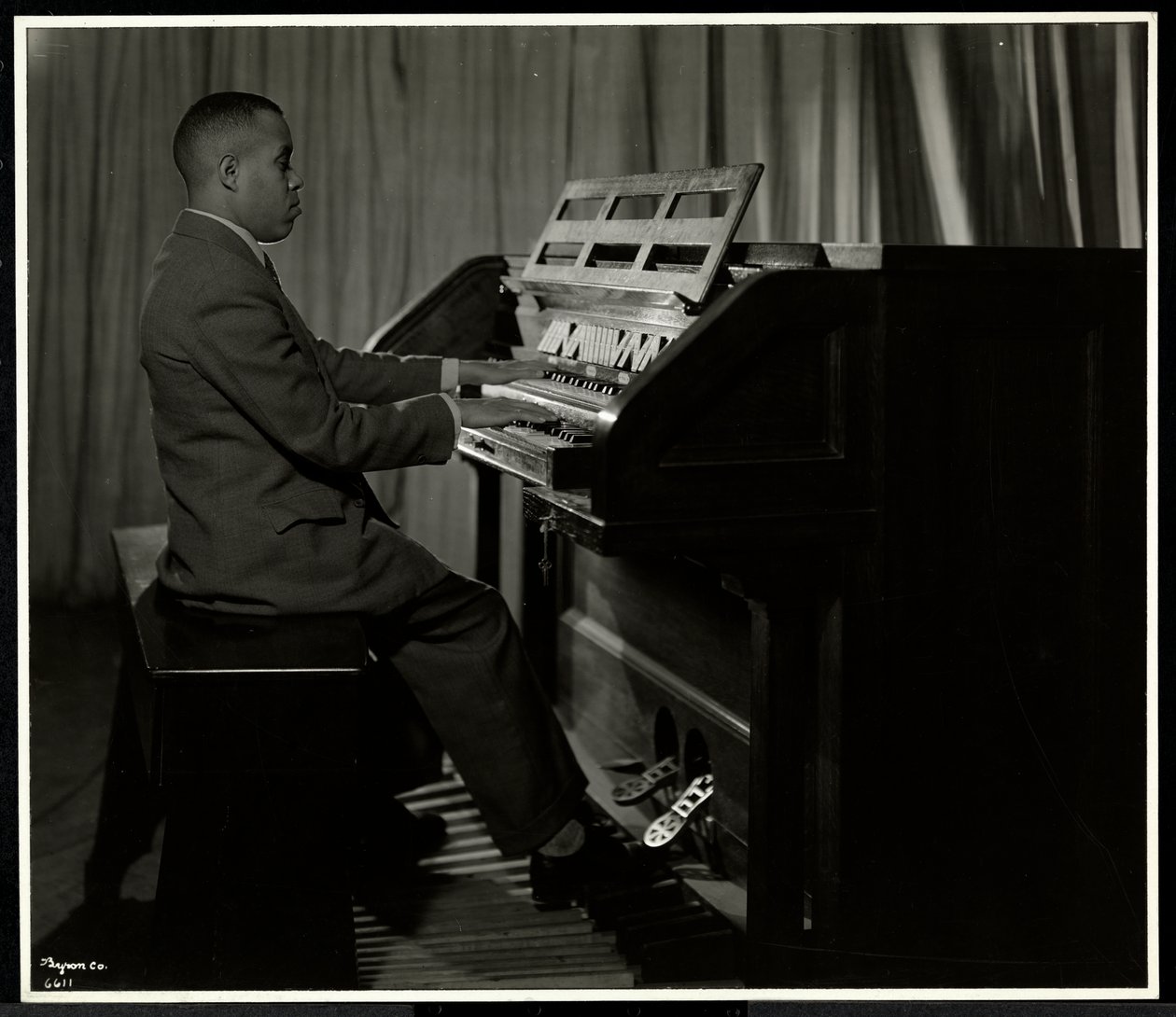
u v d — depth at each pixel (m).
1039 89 3.49
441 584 2.17
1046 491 1.88
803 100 3.66
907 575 1.84
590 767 2.80
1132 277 1.88
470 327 2.95
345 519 2.08
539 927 2.14
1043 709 1.91
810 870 2.01
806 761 1.97
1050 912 1.95
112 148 3.81
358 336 3.88
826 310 1.75
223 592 2.03
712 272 1.97
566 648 3.14
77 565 3.93
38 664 3.72
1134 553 1.92
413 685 2.18
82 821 2.75
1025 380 1.86
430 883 2.36
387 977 1.95
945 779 1.89
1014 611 1.89
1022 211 3.54
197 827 1.81
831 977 1.89
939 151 3.58
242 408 1.98
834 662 1.84
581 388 2.31
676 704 2.48
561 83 3.77
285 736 1.80
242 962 1.86
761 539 1.76
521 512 3.53
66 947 2.12
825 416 1.79
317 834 1.84
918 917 1.90
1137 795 1.95
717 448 1.73
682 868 2.35
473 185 3.83
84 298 3.86
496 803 2.18
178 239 2.04
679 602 2.48
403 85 3.79
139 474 3.95
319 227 3.82
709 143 3.71
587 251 2.46
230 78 3.79
